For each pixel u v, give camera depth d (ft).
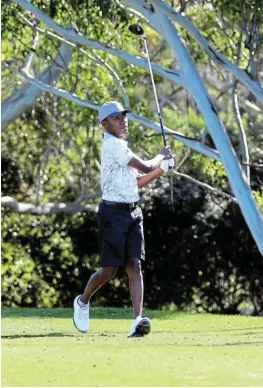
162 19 98.58
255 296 136.87
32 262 140.77
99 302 137.69
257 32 101.19
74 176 161.07
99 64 121.90
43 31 114.42
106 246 65.92
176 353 55.36
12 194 160.76
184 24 98.68
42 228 142.20
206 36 123.24
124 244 65.62
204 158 132.16
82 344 59.26
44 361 51.13
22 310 104.63
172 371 48.78
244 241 135.95
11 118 141.28
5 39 123.44
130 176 65.87
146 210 138.21
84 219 143.02
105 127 67.21
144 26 133.90
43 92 148.15
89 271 141.69
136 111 132.36
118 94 132.16
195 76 98.99
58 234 141.90
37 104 157.28
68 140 164.55
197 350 57.11
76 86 133.69
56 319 85.61
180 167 140.36
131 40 125.18
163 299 138.10
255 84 99.91
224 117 150.92
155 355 54.19
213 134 98.27
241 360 53.16
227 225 136.67
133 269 66.28
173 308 138.10
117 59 129.39
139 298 65.92
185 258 137.59
